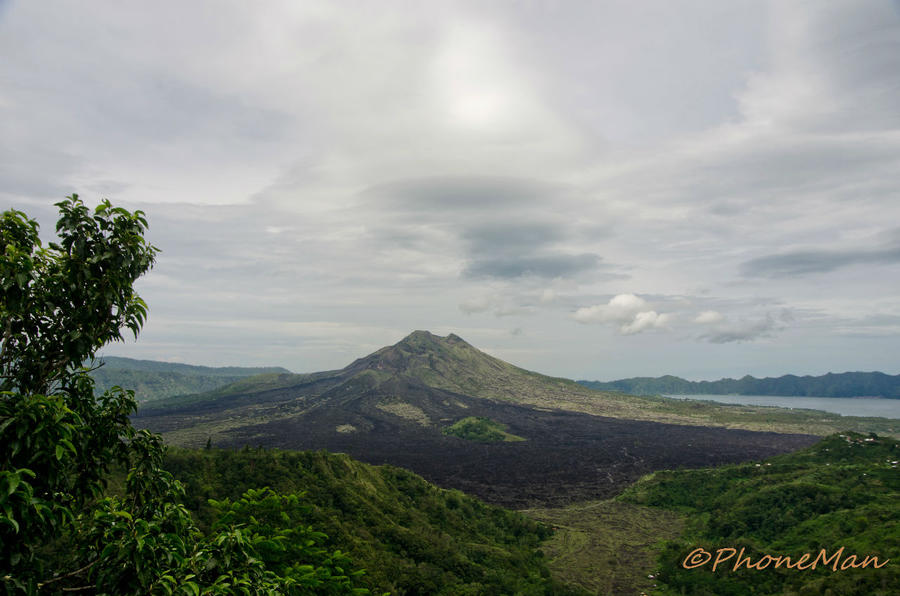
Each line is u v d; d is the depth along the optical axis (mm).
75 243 7484
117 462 8195
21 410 6199
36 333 7539
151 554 6789
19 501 5723
